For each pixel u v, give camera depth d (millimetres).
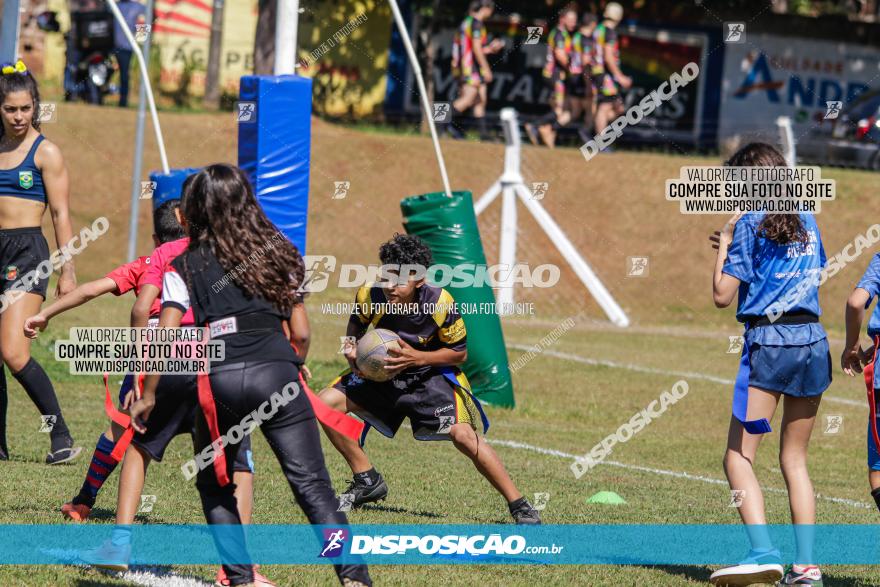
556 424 14422
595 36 27047
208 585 6777
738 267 7531
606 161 28234
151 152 27516
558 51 27203
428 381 8516
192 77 31594
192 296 6105
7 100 9461
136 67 30938
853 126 32344
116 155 27328
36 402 9820
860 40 32594
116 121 28391
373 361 8273
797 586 7254
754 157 7547
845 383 19266
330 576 7074
